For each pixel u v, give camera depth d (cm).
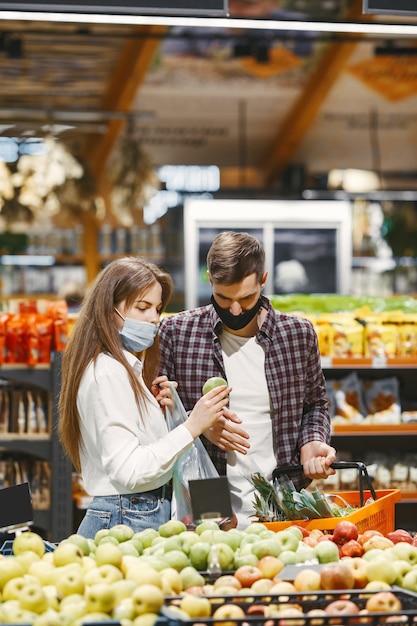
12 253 996
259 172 1153
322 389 393
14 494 304
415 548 274
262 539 280
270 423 373
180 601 233
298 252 909
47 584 244
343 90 1014
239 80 978
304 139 1127
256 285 349
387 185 1157
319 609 237
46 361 553
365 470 356
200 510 271
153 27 825
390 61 944
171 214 1023
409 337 584
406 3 329
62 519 547
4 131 965
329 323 582
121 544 275
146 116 943
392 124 1091
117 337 320
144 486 312
